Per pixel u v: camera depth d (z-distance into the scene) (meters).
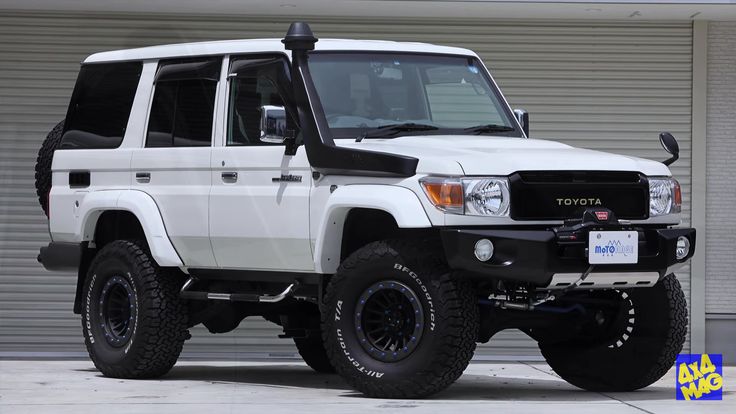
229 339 12.96
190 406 7.77
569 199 7.95
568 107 13.12
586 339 9.09
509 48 13.09
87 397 8.38
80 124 10.27
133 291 9.71
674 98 13.14
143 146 9.70
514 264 7.66
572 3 12.14
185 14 12.96
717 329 13.12
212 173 9.13
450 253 7.69
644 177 8.27
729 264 13.12
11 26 12.98
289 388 9.14
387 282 7.97
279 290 9.12
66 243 10.34
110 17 12.98
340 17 13.00
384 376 7.95
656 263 8.05
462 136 8.80
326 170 8.34
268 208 8.73
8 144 13.01
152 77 9.74
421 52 9.23
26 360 12.59
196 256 9.32
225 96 9.16
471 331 7.80
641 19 13.08
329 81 8.72
